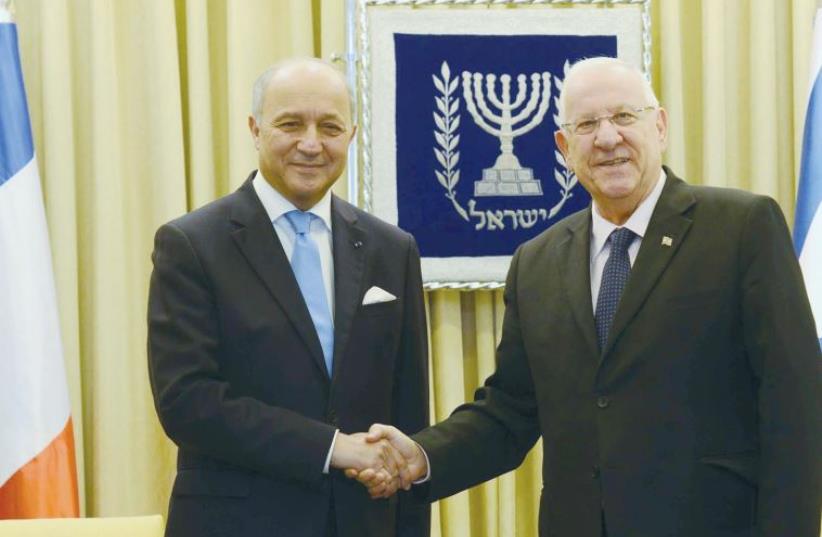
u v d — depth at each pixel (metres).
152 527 2.91
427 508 3.14
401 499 3.10
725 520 2.66
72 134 4.07
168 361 2.78
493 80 4.21
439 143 4.18
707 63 4.31
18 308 3.72
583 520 2.79
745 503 2.69
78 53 4.14
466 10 4.21
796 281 2.70
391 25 4.17
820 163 4.04
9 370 3.71
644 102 2.87
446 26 4.19
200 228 2.88
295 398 2.80
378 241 3.04
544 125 4.22
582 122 2.87
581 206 4.23
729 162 4.41
